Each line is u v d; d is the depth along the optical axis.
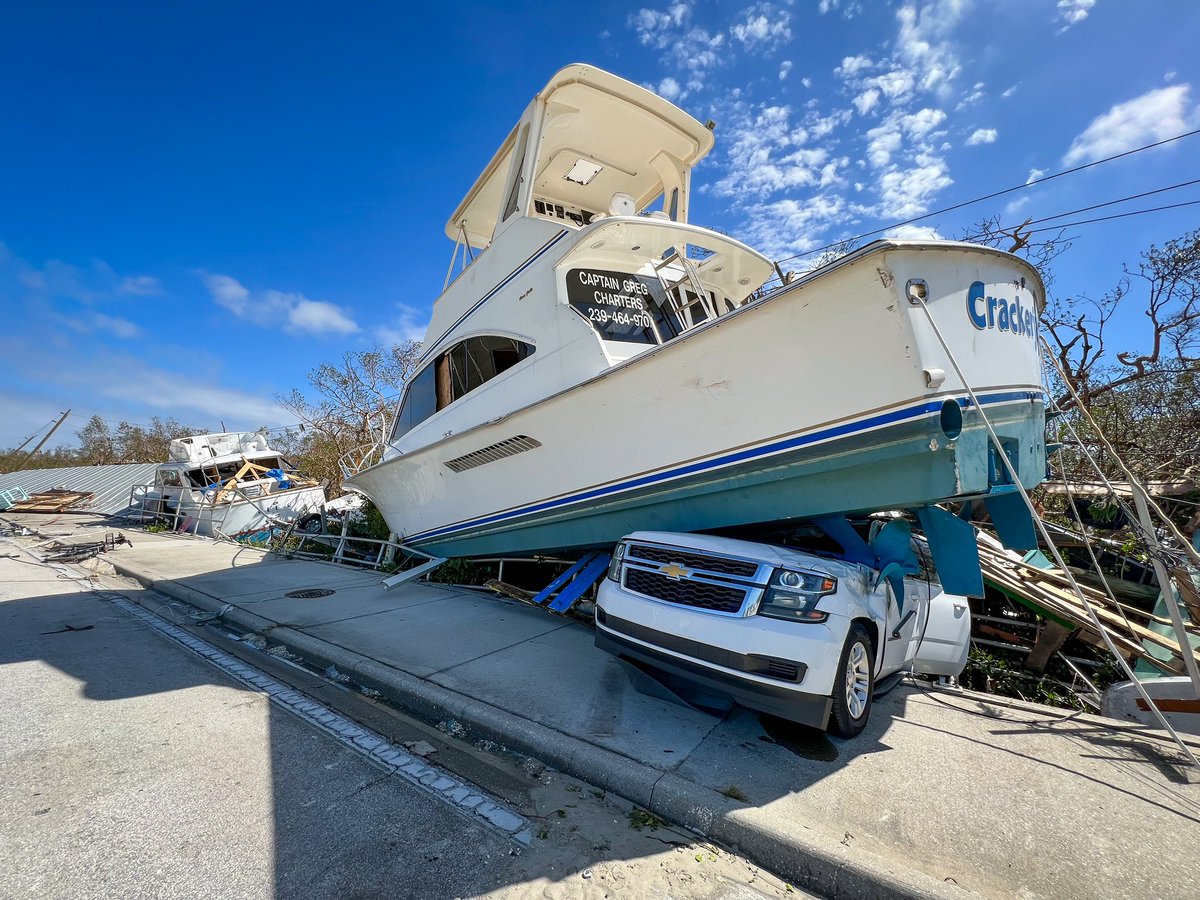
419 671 4.64
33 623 6.45
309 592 7.77
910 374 3.26
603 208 8.21
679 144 6.79
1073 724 3.87
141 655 5.27
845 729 3.35
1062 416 4.40
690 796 2.88
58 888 2.26
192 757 3.34
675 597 3.75
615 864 2.51
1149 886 2.34
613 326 5.69
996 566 5.80
